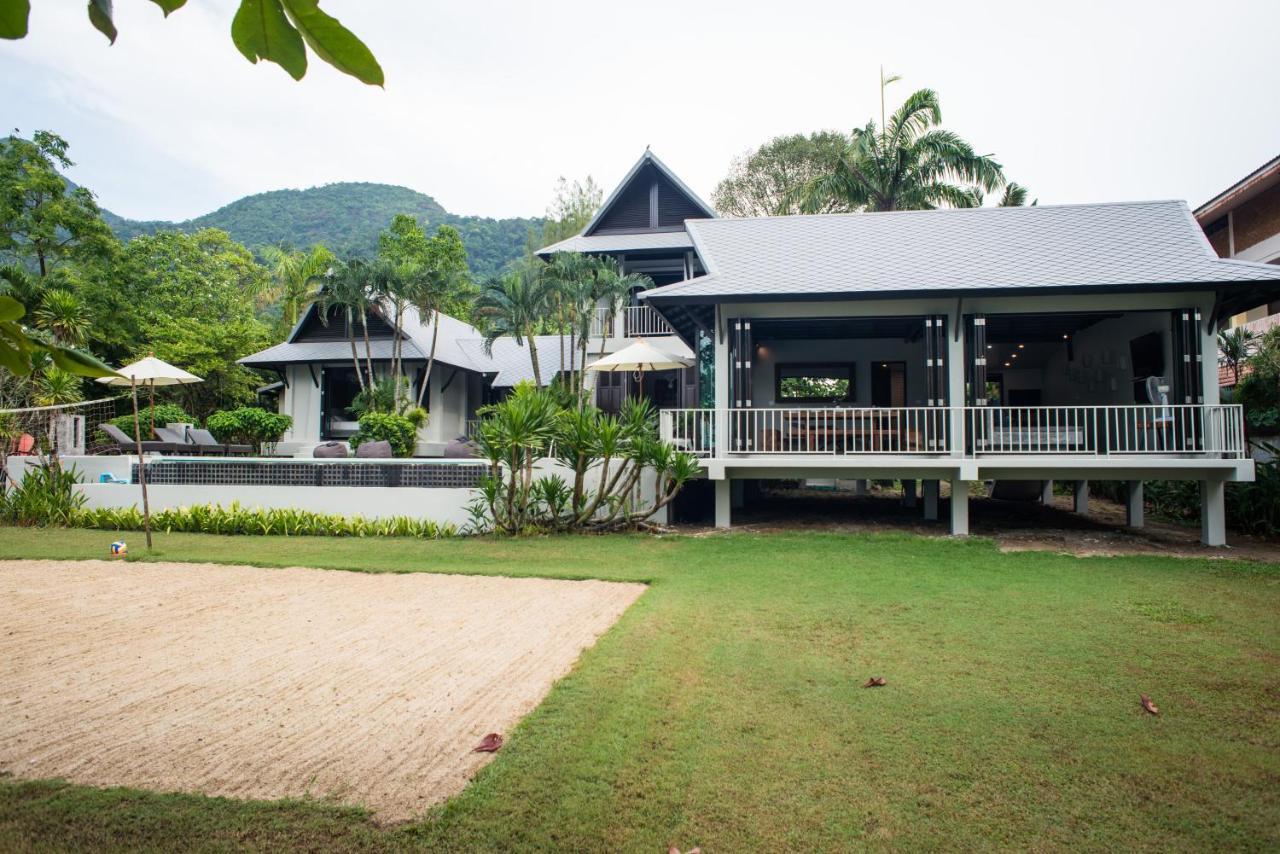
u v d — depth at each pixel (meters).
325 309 20.92
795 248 13.55
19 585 8.10
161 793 3.28
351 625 6.27
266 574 8.67
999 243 13.02
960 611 6.52
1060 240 12.91
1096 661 5.10
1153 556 9.55
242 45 1.45
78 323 18.34
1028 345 16.09
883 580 7.91
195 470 13.30
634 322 21.08
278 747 3.78
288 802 3.19
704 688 4.52
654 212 22.92
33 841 2.91
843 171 23.28
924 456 11.25
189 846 2.88
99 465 13.98
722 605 6.73
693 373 19.80
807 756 3.60
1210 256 11.61
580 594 7.45
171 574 8.72
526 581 8.12
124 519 12.79
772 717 4.07
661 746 3.70
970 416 11.42
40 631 6.12
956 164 22.23
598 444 11.34
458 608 6.86
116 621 6.46
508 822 3.03
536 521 11.82
